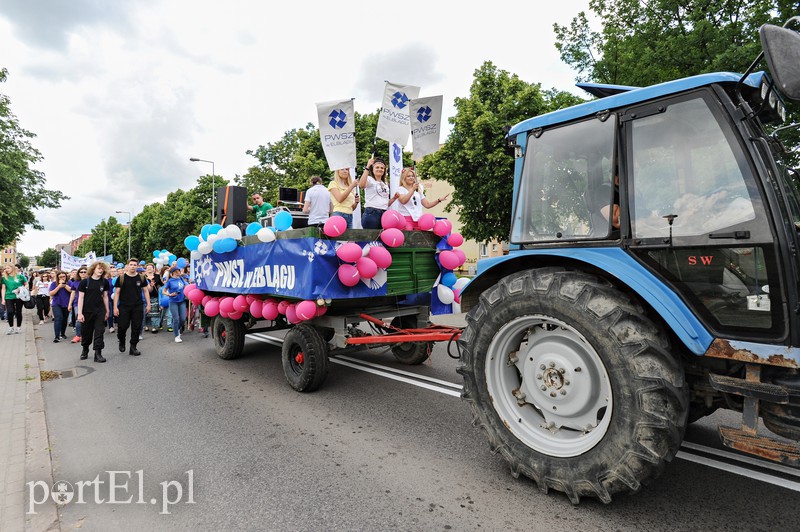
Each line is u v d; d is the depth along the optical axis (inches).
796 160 115.0
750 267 91.3
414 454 139.9
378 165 252.2
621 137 110.9
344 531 100.6
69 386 235.1
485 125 569.3
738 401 100.0
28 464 139.0
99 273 300.8
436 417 173.6
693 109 99.8
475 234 655.1
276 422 171.6
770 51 78.5
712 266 96.0
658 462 90.0
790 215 91.3
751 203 90.4
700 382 104.3
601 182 114.7
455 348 300.7
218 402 198.7
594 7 575.2
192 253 299.0
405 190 255.6
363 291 200.4
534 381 117.1
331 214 254.7
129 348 346.9
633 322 96.0
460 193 633.0
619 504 107.0
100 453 147.9
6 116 934.4
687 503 107.0
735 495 110.3
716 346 93.3
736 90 98.2
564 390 109.3
